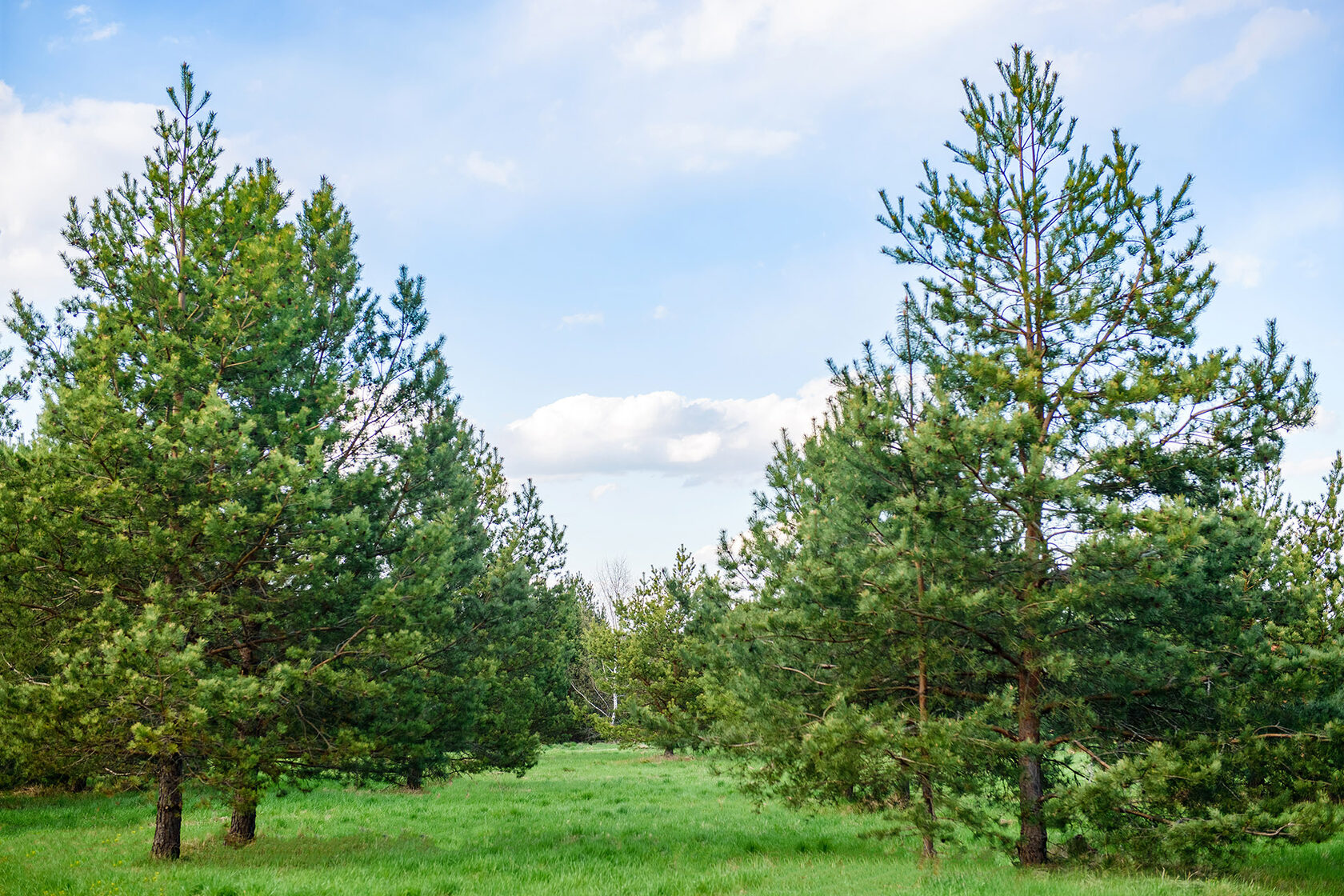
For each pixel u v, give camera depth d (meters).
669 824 18.08
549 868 12.93
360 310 16.89
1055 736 12.37
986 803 12.91
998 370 11.84
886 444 11.94
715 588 17.25
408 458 15.67
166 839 13.40
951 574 11.38
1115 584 10.62
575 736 53.66
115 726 11.74
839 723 10.77
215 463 12.68
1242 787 10.69
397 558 14.03
